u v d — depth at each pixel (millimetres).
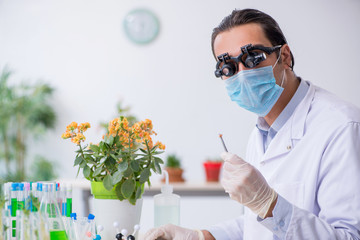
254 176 1242
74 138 1542
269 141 1658
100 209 1555
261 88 1494
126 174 1515
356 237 1193
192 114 5500
